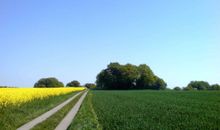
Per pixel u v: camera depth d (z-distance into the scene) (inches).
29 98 1530.5
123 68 6028.5
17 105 1238.3
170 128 761.0
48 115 1087.6
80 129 804.6
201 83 7263.8
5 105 1169.4
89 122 919.0
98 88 6250.0
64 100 2028.8
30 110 1165.1
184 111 1201.4
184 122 868.6
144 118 984.3
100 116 1055.6
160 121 902.4
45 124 869.8
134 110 1269.7
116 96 2650.1
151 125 816.3
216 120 906.1
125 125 823.7
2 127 747.4
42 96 1819.6
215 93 2989.7
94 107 1455.5
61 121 984.9
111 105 1561.3
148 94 3053.6
